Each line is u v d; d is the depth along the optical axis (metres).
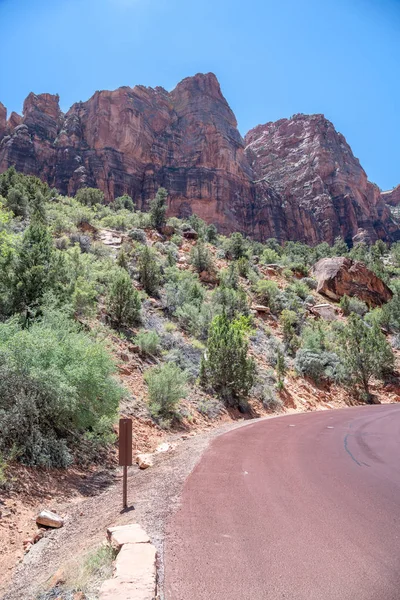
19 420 6.32
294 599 2.64
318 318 34.47
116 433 8.84
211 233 48.06
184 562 3.19
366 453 8.16
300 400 20.77
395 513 4.45
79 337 9.09
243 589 2.77
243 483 5.70
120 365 13.05
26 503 5.17
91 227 31.34
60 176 89.44
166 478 6.19
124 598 2.53
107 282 20.50
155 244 34.03
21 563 3.87
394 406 20.61
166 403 11.84
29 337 7.12
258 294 32.84
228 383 16.09
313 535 3.78
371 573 3.03
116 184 91.81
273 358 23.30
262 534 3.80
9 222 21.31
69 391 6.92
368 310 39.94
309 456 7.76
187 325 21.66
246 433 10.95
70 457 6.86
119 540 3.46
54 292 11.94
